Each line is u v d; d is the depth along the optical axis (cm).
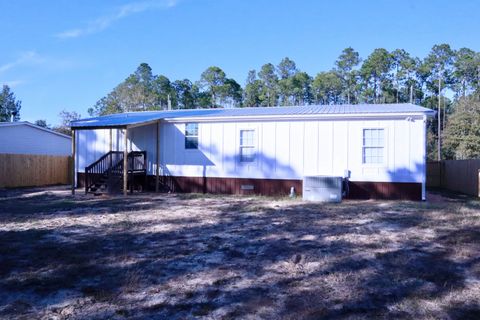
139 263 604
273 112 1597
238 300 460
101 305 448
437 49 5791
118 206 1236
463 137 3234
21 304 452
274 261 610
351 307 436
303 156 1497
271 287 500
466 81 5619
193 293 482
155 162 1723
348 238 754
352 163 1437
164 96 5816
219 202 1324
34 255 652
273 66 6875
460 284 504
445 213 1035
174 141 1694
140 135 1752
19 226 909
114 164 1711
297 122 1505
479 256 625
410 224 880
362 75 6072
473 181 1672
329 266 581
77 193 1672
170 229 862
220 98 6531
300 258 621
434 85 5800
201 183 1650
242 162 1586
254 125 1565
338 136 1453
